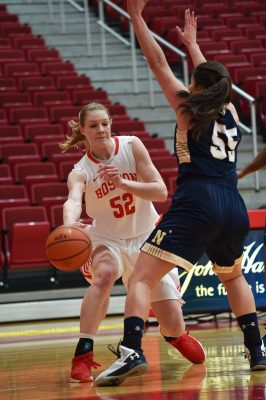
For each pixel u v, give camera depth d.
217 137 5.29
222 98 5.24
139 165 5.91
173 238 5.19
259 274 9.97
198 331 9.33
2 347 8.64
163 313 6.10
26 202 13.41
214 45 19.80
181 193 5.28
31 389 5.27
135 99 18.73
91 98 17.72
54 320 12.21
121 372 5.12
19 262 12.26
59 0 23.06
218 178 5.28
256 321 5.63
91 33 21.66
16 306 12.14
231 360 6.37
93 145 5.84
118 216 5.88
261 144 16.89
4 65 19.02
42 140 15.59
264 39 20.94
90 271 6.00
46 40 21.17
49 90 18.08
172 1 23.53
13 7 22.75
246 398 4.42
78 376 5.52
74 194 5.71
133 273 5.27
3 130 15.96
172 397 4.58
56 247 5.27
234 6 23.36
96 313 5.65
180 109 5.25
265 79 17.56
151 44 5.37
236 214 5.32
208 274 9.91
